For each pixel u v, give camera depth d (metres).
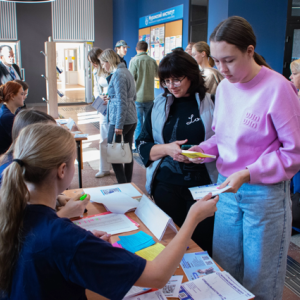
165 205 1.86
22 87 3.09
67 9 11.20
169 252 0.92
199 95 1.75
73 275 0.79
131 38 10.50
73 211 1.50
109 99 3.64
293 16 6.16
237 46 1.18
